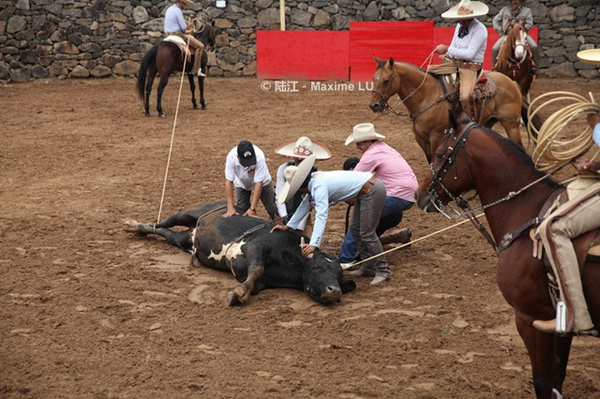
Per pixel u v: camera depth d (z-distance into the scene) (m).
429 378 5.16
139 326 5.98
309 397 4.90
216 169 11.58
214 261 7.05
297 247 6.67
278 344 5.68
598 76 20.42
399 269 7.30
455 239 8.22
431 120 10.03
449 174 4.87
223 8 21.72
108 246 7.93
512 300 4.48
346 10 21.45
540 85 19.80
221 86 20.81
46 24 21.33
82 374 5.20
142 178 11.03
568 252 4.08
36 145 13.40
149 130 14.84
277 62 21.44
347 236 7.17
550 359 4.41
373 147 7.23
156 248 7.88
